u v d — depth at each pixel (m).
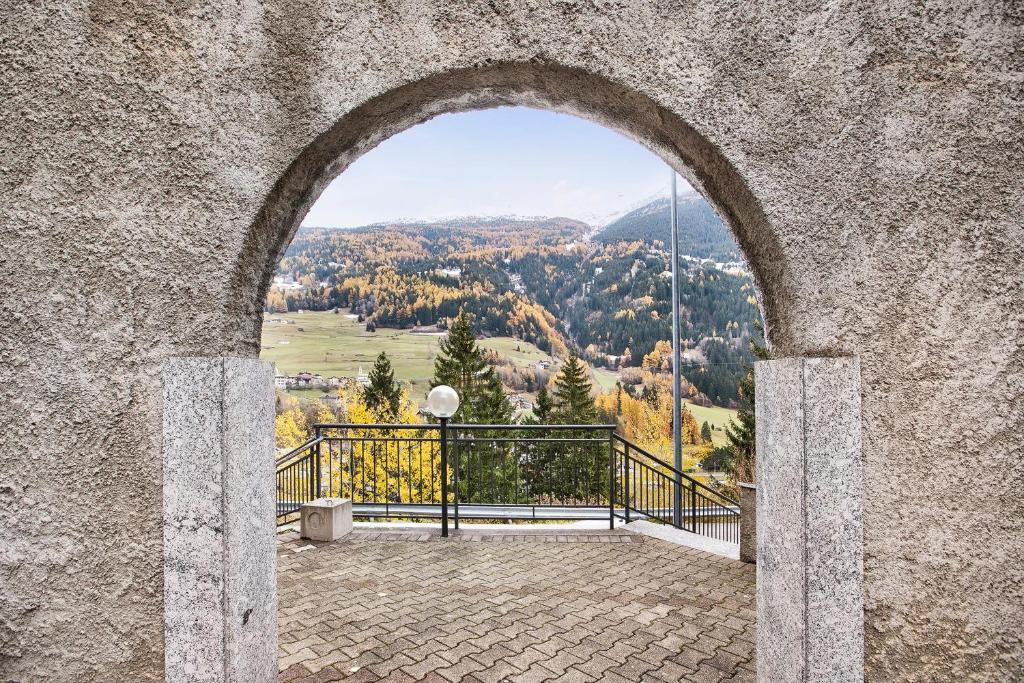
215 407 1.92
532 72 1.98
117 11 1.99
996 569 1.80
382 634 3.94
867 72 1.87
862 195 1.87
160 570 1.96
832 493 1.81
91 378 1.97
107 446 1.97
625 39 1.90
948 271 1.84
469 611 4.34
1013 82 1.85
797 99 1.88
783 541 1.90
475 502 7.39
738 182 1.91
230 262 1.96
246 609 1.99
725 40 1.89
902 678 1.81
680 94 1.89
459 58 1.93
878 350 1.85
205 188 1.97
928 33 1.87
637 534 6.46
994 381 1.82
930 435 1.82
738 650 3.70
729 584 4.91
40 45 2.01
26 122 2.00
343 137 2.05
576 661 3.55
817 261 1.87
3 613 1.97
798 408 1.84
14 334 1.98
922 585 1.81
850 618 1.81
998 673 1.79
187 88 1.97
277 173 1.96
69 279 1.98
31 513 1.97
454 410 6.48
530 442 7.29
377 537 6.42
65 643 1.96
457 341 43.50
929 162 1.86
